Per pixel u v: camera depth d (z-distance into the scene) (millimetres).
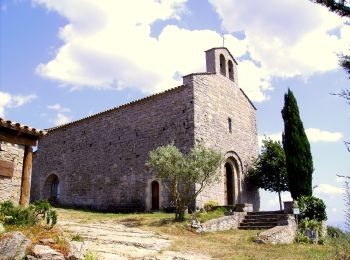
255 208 27781
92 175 27844
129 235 14289
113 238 13141
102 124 28328
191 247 12930
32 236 9352
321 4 7473
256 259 11188
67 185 29641
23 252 8273
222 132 25688
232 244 14195
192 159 19000
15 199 12492
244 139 28422
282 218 18500
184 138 23047
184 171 18266
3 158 12414
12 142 12797
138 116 25969
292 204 19422
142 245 12320
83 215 21281
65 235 10617
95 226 16484
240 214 19672
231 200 25906
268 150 27359
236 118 27938
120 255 10438
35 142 13555
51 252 8391
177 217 18266
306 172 23016
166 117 24375
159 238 14328
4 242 8195
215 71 26594
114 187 25984
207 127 24078
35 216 11367
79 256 8836
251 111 30531
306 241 17156
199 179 18891
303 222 18422
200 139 23062
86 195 27828
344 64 7316
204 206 21969
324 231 18641
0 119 12320
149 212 22656
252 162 28656
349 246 8586
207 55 27438
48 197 31328
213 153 19297
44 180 31719
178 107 23969
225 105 26797
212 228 17359
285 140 24078
